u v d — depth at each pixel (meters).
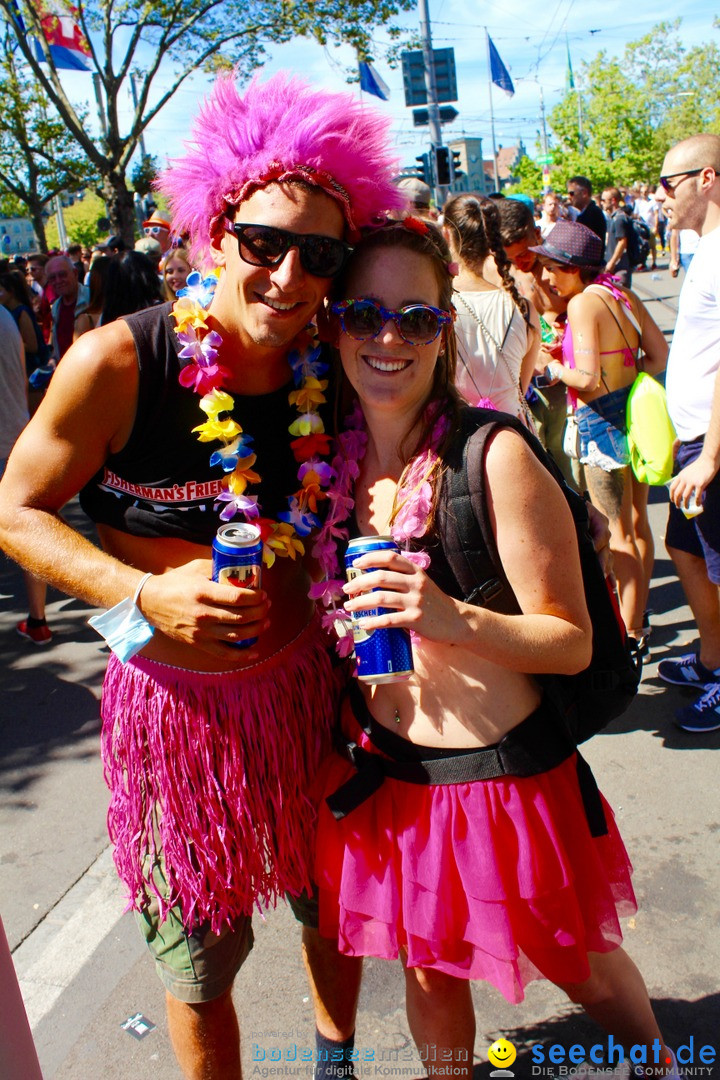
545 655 1.52
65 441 1.55
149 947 1.75
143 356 1.54
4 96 20.39
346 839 1.66
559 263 3.70
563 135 40.00
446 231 3.05
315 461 1.70
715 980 2.30
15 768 3.64
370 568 1.45
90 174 21.92
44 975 2.54
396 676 1.50
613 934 1.64
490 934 1.51
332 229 1.52
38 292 11.66
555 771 1.63
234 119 1.51
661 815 2.99
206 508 1.66
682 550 3.50
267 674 1.76
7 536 1.58
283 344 1.57
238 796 1.70
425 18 15.03
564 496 1.60
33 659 4.64
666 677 3.74
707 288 3.09
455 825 1.56
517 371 3.00
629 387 3.65
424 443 1.58
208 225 1.59
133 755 1.72
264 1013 2.33
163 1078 2.15
